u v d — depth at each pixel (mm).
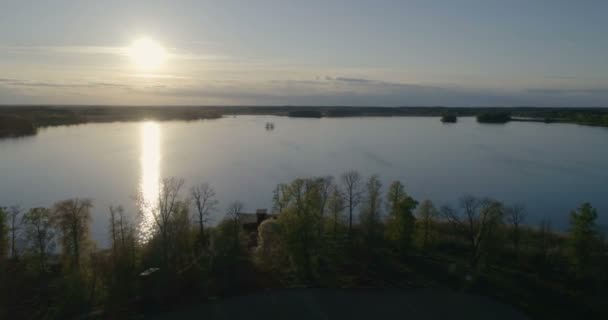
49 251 44906
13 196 82250
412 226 49406
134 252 44344
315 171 105188
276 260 47156
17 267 42594
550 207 77938
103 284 40969
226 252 46875
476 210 70562
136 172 101938
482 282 43281
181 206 50688
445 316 37031
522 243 52469
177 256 46375
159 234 47875
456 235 57188
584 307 38938
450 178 99062
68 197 81312
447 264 47500
